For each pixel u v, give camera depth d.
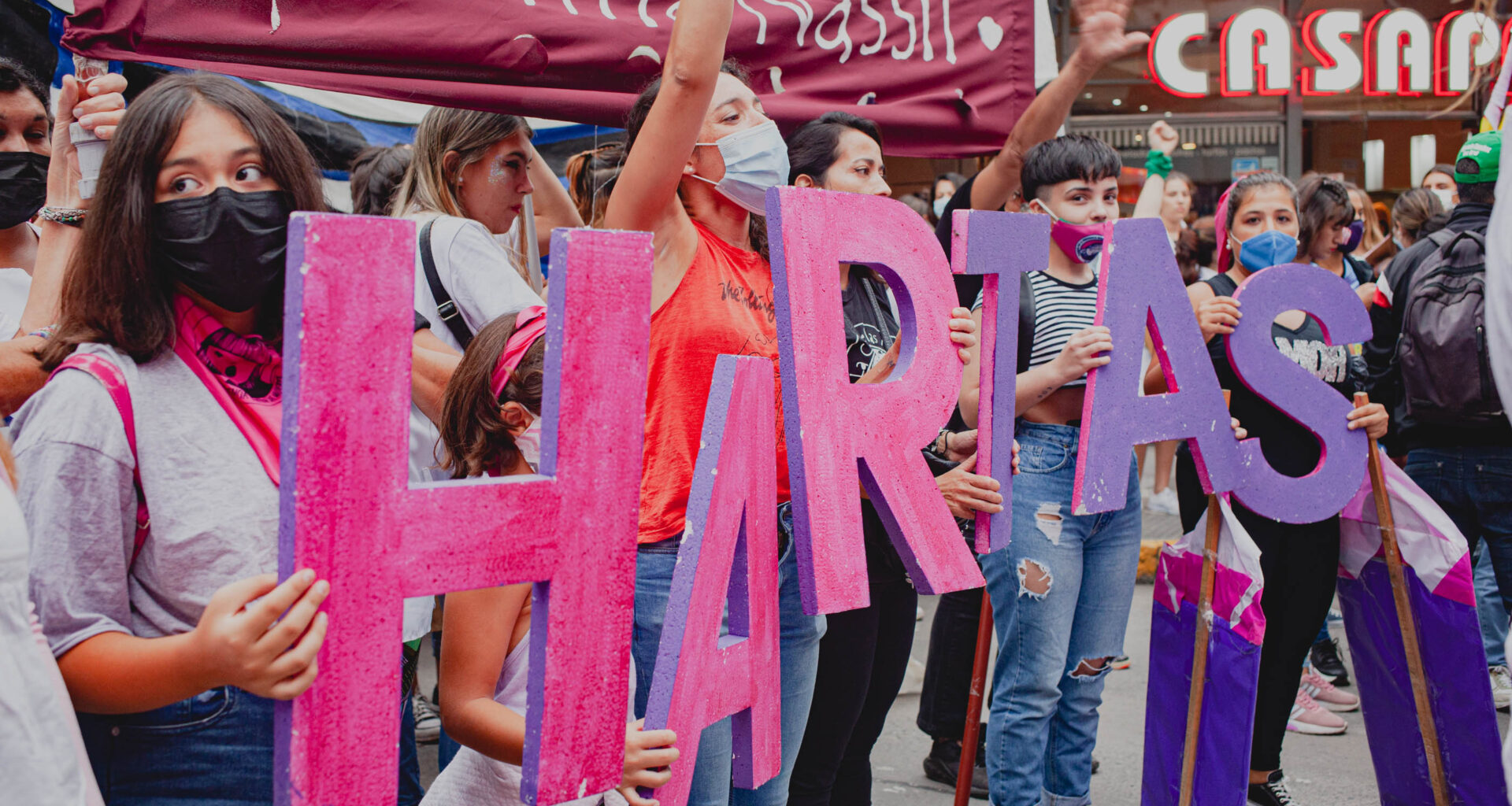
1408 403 3.67
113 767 1.38
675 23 1.88
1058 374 2.47
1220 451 2.65
